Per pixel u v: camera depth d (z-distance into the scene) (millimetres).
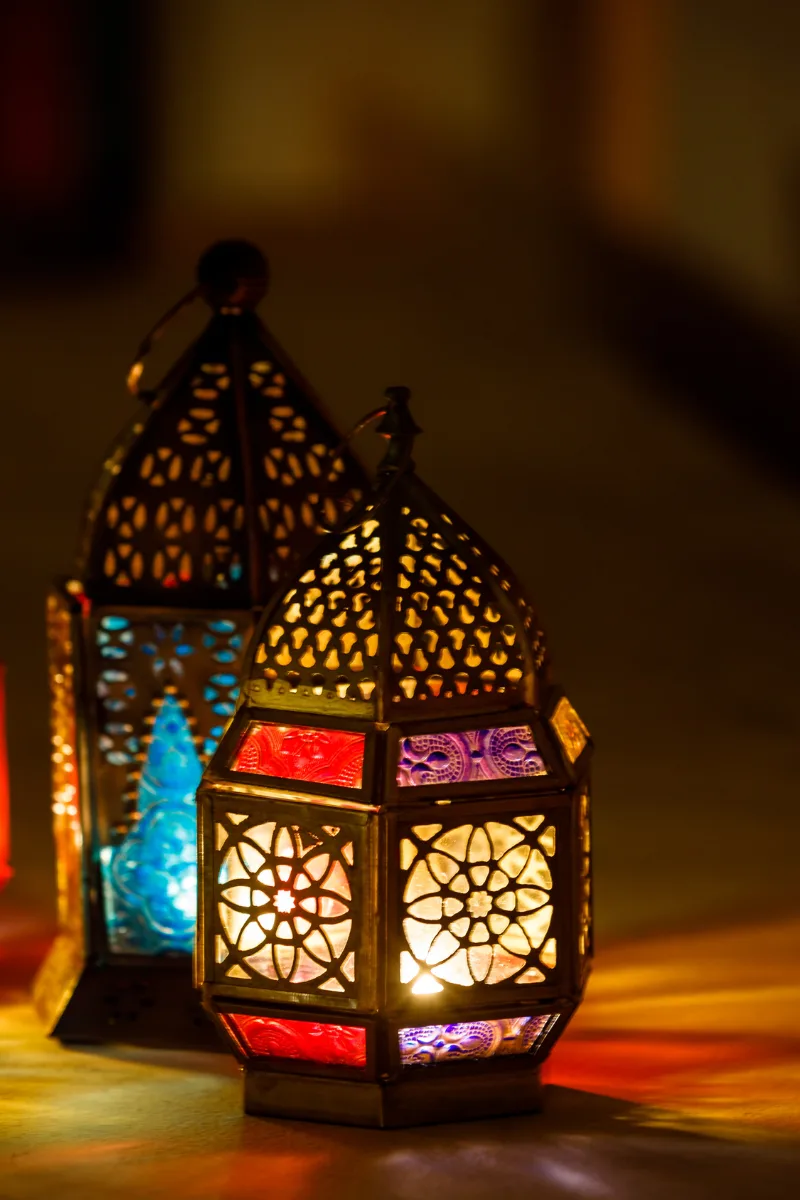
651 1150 1837
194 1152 1843
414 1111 1920
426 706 1849
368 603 1860
